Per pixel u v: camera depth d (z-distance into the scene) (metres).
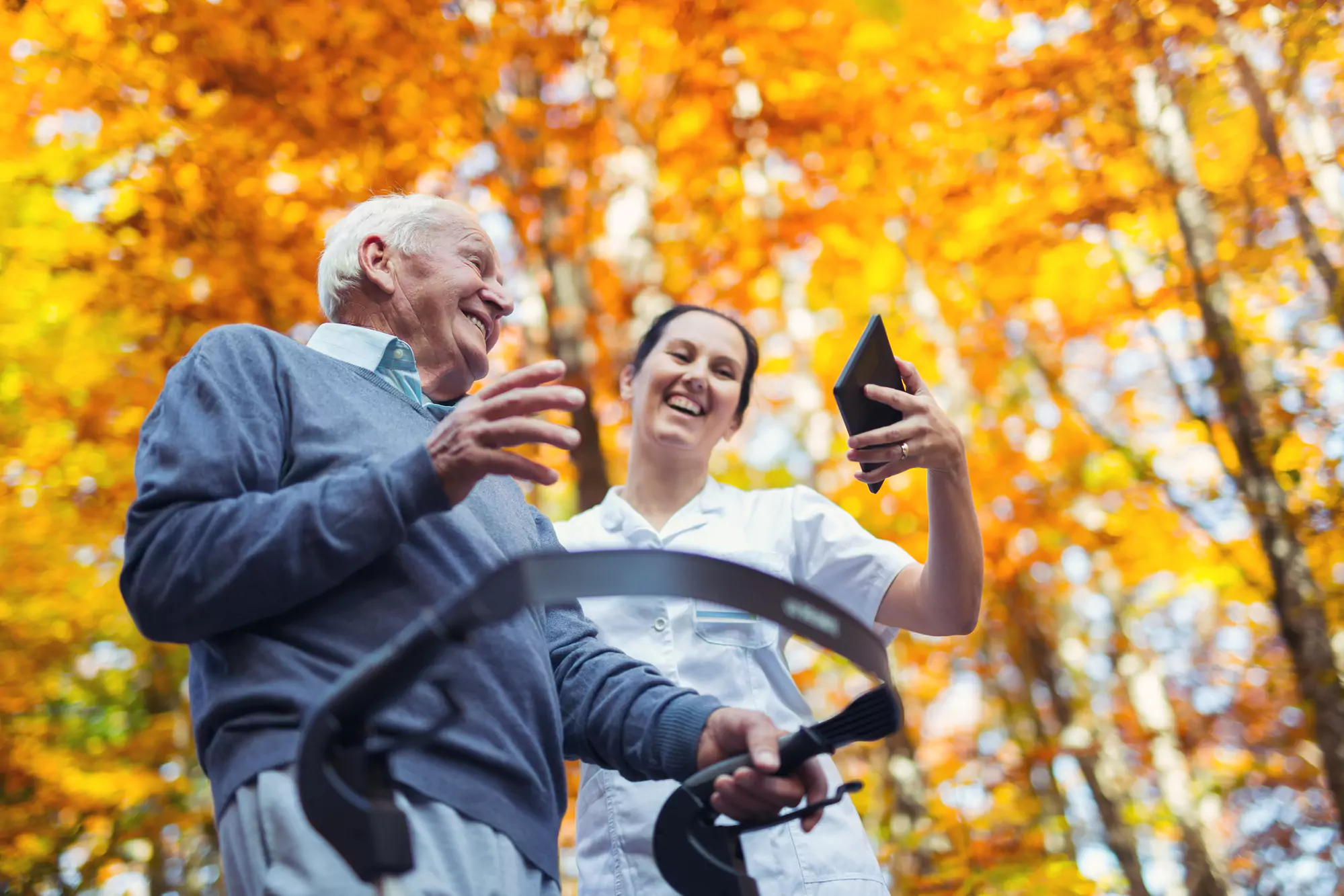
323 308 1.85
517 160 8.06
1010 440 10.92
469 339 1.84
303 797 1.00
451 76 7.40
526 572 0.94
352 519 1.25
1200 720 12.90
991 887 5.61
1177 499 8.73
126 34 6.80
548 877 1.37
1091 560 11.20
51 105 6.96
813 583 2.46
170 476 1.34
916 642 11.78
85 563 8.62
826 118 9.17
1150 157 7.48
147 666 9.10
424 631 0.97
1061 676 10.86
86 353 7.43
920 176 9.31
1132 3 6.97
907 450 2.01
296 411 1.48
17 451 7.81
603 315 8.84
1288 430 6.85
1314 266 6.95
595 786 2.30
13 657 8.28
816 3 8.70
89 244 6.91
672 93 9.02
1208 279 7.11
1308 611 6.52
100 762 7.62
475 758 1.31
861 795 9.35
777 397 11.77
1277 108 7.04
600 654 1.65
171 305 6.82
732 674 2.32
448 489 1.27
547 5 8.14
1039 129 7.72
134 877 8.43
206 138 6.75
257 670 1.30
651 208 9.18
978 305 10.44
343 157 7.08
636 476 2.76
